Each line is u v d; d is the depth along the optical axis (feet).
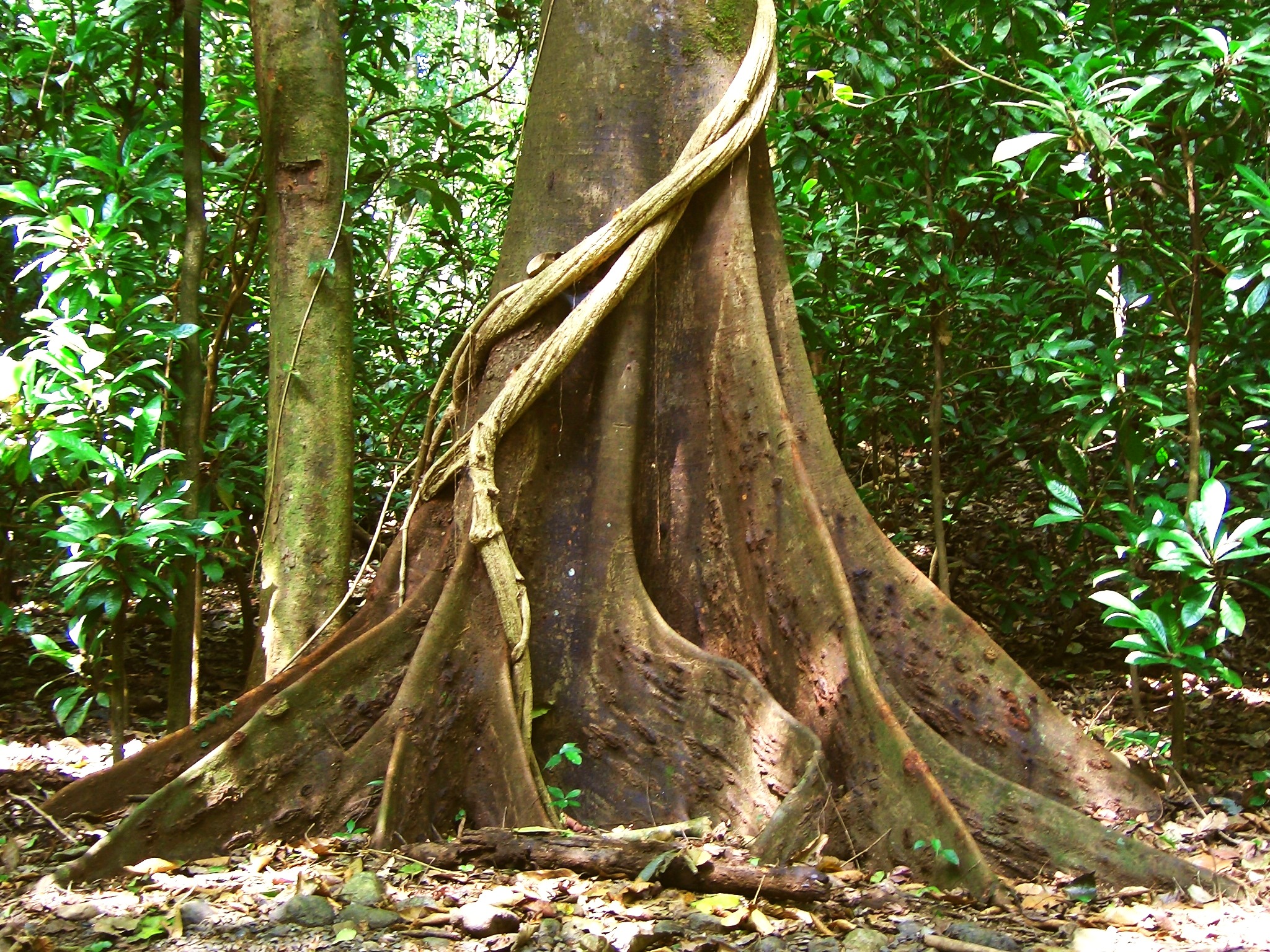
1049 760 14.34
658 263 15.48
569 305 15.37
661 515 15.19
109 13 18.63
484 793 13.60
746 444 14.78
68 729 15.78
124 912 10.92
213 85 23.94
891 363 22.39
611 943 10.14
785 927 10.71
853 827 12.81
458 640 14.06
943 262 19.70
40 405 15.71
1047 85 14.60
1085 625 23.99
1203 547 13.93
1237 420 19.47
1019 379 21.53
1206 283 17.13
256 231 19.48
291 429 16.83
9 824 13.80
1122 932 10.91
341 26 21.12
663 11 15.94
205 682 22.24
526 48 24.72
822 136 20.51
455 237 26.35
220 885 11.67
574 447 15.11
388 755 13.39
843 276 20.95
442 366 27.09
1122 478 20.39
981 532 26.25
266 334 23.89
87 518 14.80
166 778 13.64
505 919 10.30
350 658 13.94
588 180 15.66
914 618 14.87
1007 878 12.62
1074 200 19.22
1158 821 13.97
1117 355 17.35
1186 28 16.25
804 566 14.16
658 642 14.19
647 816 13.56
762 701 13.38
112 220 15.92
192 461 17.15
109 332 15.62
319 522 16.67
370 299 27.73
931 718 14.53
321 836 13.03
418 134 23.35
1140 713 18.10
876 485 24.94
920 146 20.40
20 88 19.63
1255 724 18.33
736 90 15.48
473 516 14.32
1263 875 12.48
